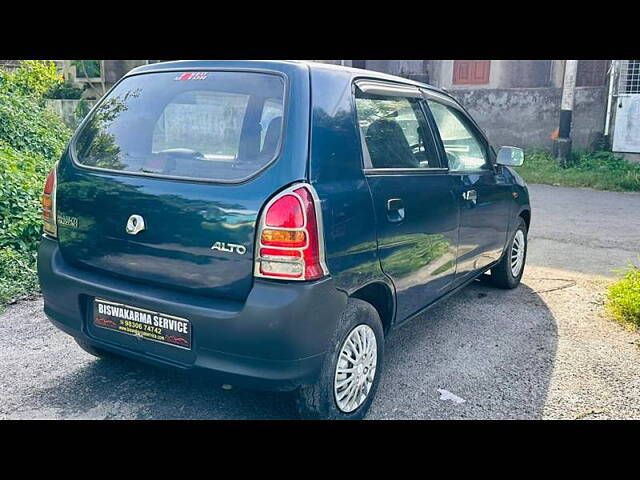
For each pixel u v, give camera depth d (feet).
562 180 40.98
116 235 10.16
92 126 11.52
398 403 11.72
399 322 12.17
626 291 17.22
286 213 8.98
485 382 12.73
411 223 11.76
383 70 55.01
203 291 9.46
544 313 17.06
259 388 9.32
